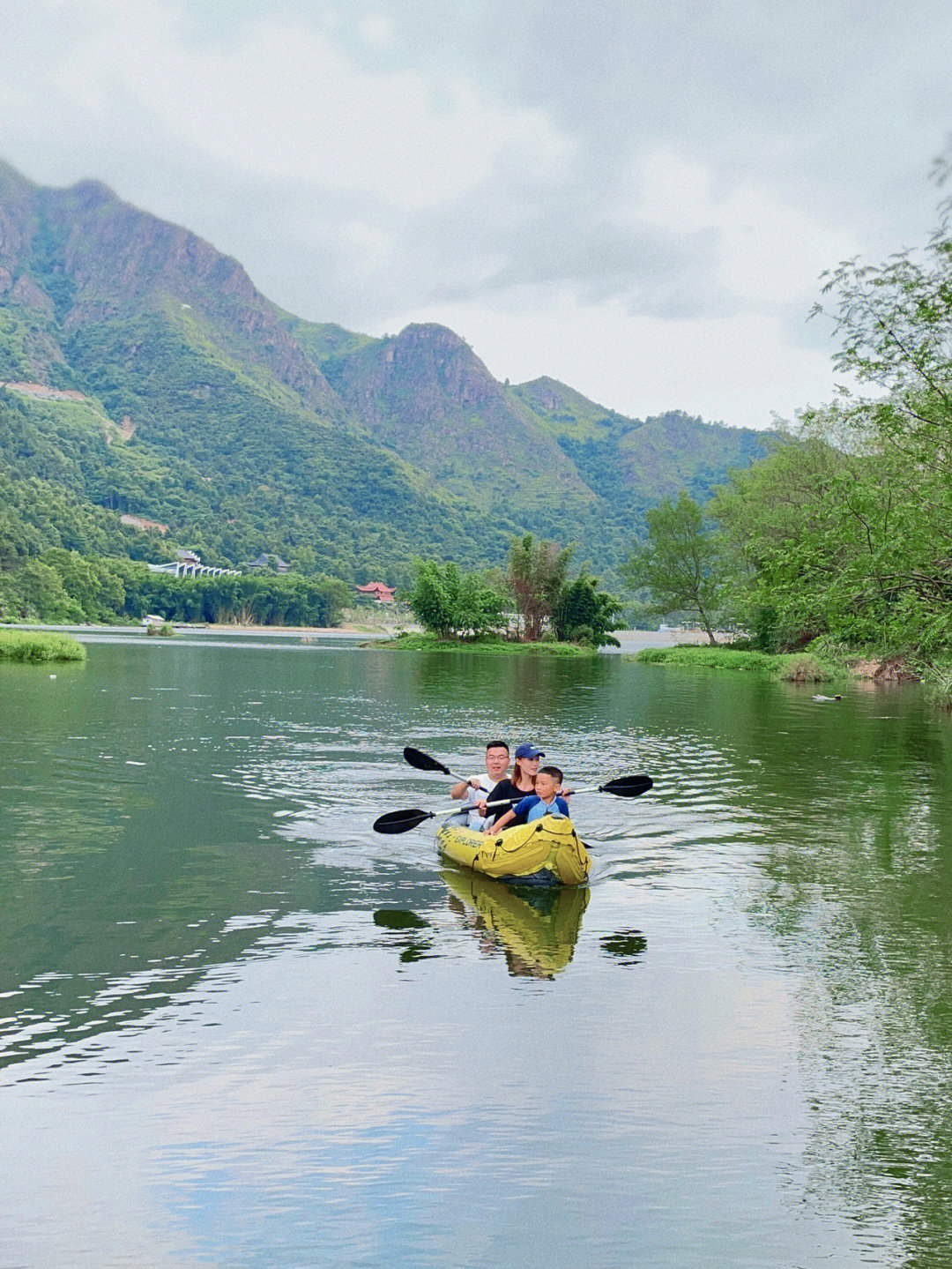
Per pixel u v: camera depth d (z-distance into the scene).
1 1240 4.00
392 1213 4.20
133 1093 5.16
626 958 7.39
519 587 85.50
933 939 7.91
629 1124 4.93
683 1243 4.05
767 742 20.89
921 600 15.83
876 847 11.20
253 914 8.34
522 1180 4.45
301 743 18.98
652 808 13.47
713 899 9.06
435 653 71.69
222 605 184.88
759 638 63.22
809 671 44.25
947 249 14.42
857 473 17.66
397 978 6.86
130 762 16.23
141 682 33.94
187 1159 4.57
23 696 27.28
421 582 81.94
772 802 13.91
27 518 185.88
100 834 11.21
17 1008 6.24
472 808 11.38
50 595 142.25
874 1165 4.62
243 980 6.78
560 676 45.75
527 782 11.02
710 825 12.42
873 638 16.95
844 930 8.12
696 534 75.94
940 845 11.34
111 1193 4.32
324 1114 4.97
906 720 25.88
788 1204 4.31
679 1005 6.45
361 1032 5.94
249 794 13.73
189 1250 3.95
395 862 10.32
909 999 6.61
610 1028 6.05
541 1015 6.23
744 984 6.85
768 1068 5.55
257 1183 4.39
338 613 198.12
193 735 19.77
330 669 45.84
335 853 10.60
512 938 7.80
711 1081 5.38
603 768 17.02
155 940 7.61
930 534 15.22
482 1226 4.13
